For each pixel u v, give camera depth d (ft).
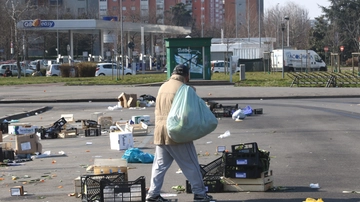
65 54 338.95
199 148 51.85
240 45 263.49
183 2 416.05
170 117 29.50
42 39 320.91
